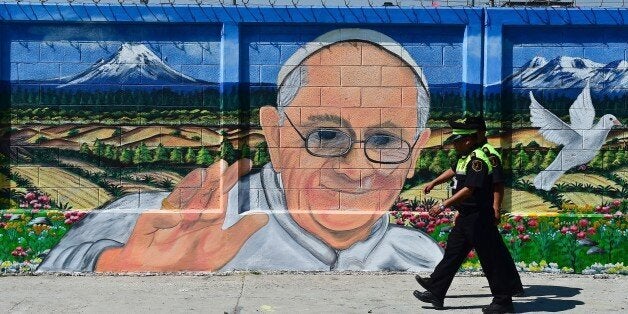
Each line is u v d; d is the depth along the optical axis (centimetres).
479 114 1013
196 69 1012
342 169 1015
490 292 924
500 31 1012
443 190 1016
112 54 1009
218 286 939
